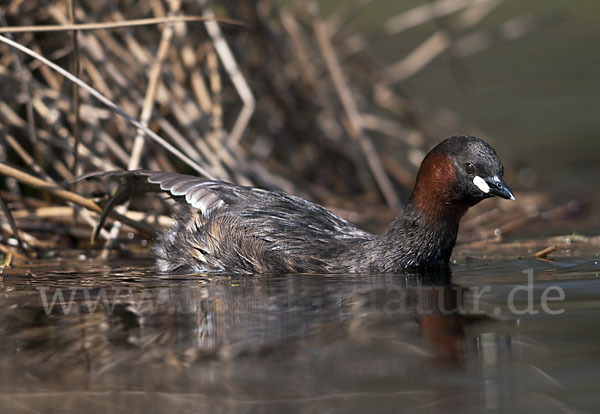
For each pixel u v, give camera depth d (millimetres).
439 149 10695
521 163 19766
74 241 13547
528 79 29562
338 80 16688
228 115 17078
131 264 11875
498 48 35812
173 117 15391
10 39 11242
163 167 14781
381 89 19172
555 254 11820
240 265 11039
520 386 6078
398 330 7473
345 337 7273
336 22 18922
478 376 6312
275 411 5688
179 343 7172
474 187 10391
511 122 23875
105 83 13945
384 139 20234
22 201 13719
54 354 6934
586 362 6562
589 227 14508
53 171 14484
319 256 10797
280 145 18109
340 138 18359
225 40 15086
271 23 18016
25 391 6121
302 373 6387
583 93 27078
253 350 6941
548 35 37156
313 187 17375
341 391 6012
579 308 8164
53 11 13508
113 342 7234
